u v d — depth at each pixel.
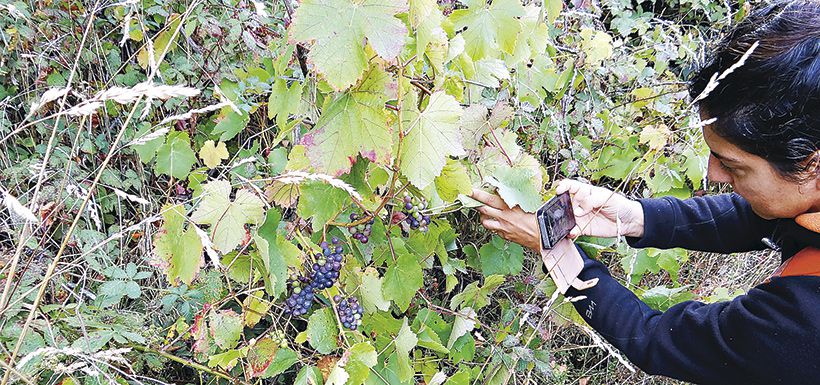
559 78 1.77
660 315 1.23
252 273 1.19
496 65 1.42
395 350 1.27
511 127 1.67
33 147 1.58
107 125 1.56
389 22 0.85
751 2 2.35
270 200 1.18
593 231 1.47
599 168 1.89
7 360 1.04
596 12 2.10
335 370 1.05
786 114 0.87
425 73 1.16
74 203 1.31
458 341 1.50
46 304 1.27
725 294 1.78
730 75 0.91
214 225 1.02
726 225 1.47
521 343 1.62
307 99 1.12
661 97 2.01
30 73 1.57
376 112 0.95
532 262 1.73
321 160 0.97
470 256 1.57
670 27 2.24
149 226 1.47
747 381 1.03
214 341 1.15
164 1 1.59
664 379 1.90
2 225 1.33
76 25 1.60
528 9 1.39
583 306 1.31
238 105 1.39
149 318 1.38
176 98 1.57
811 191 0.95
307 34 0.85
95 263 1.28
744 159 0.97
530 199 1.29
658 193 1.94
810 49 0.85
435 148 0.98
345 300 1.18
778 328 0.95
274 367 1.16
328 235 1.27
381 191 1.26
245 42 1.55
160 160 1.37
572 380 1.85
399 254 1.30
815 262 0.98
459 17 1.23
